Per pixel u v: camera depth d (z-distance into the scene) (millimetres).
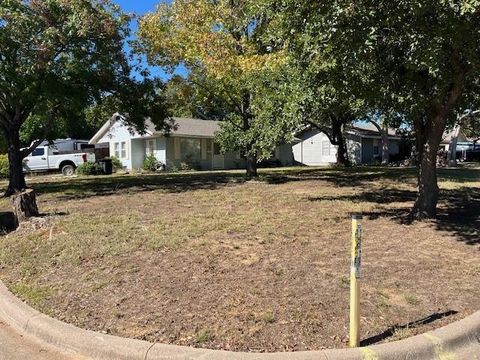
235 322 4223
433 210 8945
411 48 6395
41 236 7246
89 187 15664
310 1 6266
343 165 29312
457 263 6039
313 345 3824
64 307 4660
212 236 7152
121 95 16172
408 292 4988
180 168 29969
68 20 13352
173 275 5398
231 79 14945
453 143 32125
